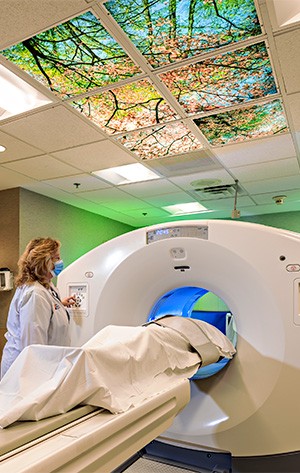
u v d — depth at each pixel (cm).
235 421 135
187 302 202
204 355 128
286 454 127
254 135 311
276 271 133
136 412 82
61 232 511
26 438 63
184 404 108
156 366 104
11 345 195
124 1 163
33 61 206
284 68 216
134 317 164
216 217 651
